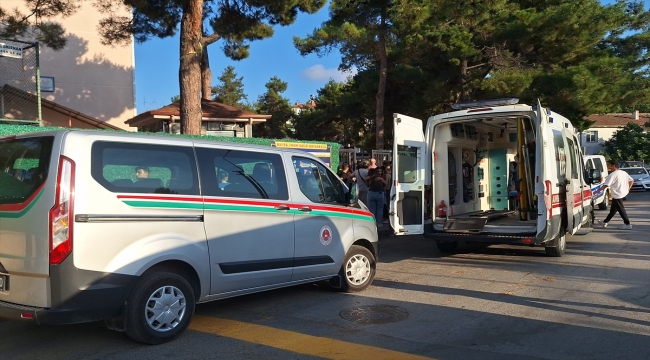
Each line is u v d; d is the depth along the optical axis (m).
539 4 21.48
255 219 6.21
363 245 7.86
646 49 24.48
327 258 7.09
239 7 16.08
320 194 7.17
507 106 9.52
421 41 18.61
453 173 11.71
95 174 5.00
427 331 5.75
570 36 19.77
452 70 20.67
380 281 8.29
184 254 5.51
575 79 18.78
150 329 5.26
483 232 9.58
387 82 23.17
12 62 15.65
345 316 6.37
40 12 16.08
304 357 5.00
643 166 33.44
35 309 4.79
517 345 5.27
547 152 9.07
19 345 5.38
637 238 12.27
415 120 10.20
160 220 5.37
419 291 7.57
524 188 10.95
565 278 8.25
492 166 13.62
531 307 6.64
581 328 5.79
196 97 13.40
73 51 22.64
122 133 5.39
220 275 5.86
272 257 6.38
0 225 5.10
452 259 10.15
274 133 45.59
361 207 7.80
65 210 4.77
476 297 7.17
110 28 18.34
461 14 18.55
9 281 5.03
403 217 9.84
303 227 6.76
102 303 4.94
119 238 5.06
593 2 20.05
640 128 44.31
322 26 20.58
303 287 7.91
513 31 19.33
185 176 5.70
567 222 9.86
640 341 5.36
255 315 6.46
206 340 5.51
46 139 5.04
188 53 13.31
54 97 22.19
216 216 5.84
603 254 10.29
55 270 4.73
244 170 6.29
